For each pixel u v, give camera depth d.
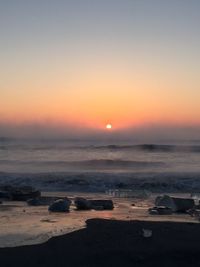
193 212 16.05
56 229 12.45
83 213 15.83
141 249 10.07
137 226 12.20
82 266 9.16
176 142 102.69
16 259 9.54
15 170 37.97
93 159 51.41
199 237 11.01
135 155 61.00
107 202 17.45
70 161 47.47
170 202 17.11
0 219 14.25
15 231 12.17
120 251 9.95
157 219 14.34
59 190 26.00
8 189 22.42
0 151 67.56
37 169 39.34
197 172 35.38
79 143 97.75
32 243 10.73
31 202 18.70
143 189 26.70
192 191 26.08
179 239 10.80
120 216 15.12
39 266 9.14
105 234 11.33
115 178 30.69
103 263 9.31
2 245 10.55
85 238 11.00
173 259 9.55
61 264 9.25
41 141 104.75
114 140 116.38
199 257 9.65
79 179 29.94
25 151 68.00
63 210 16.33
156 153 64.56
